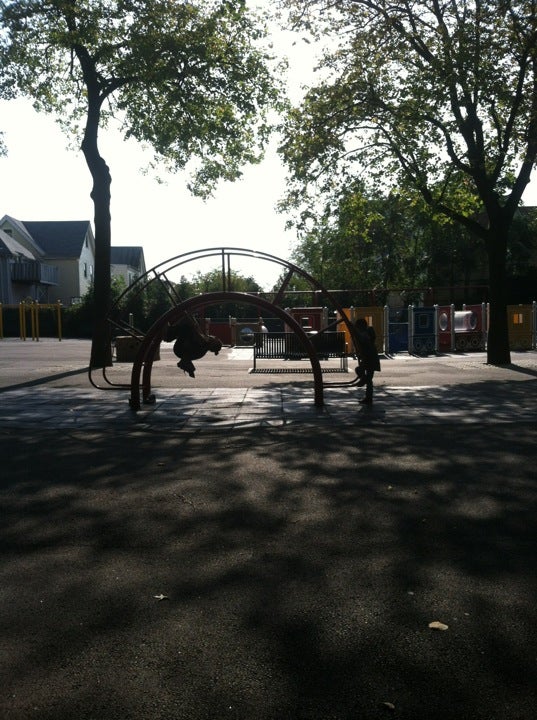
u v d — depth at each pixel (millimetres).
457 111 18828
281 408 12281
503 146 19047
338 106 20297
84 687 2945
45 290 66062
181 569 4426
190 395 14250
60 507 5941
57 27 19750
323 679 3000
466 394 13984
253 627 3537
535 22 17094
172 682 2980
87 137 20594
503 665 3109
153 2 19000
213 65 20047
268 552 4742
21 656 3238
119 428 10391
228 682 2979
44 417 11391
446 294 50469
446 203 22062
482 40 17531
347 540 4988
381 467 7441
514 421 10555
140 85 21141
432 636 3410
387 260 52719
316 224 22047
